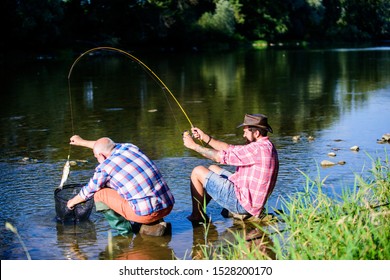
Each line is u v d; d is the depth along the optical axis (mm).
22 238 4688
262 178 4902
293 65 25031
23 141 8625
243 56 33625
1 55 34156
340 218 3891
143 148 7926
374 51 37406
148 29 46031
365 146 7812
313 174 6344
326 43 58844
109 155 4820
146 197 4645
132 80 18516
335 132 8969
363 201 4379
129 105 12492
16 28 35344
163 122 10133
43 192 5914
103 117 10836
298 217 4281
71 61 29703
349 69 22141
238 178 5031
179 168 6781
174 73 21266
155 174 4750
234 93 14594
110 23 44562
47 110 11906
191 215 5129
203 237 4688
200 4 53000
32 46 36812
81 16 42906
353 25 66250
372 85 16188
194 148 4996
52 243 4586
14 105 12766
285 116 10695
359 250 3625
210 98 13586
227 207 5027
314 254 3719
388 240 3738
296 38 61188
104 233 4809
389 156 7148
